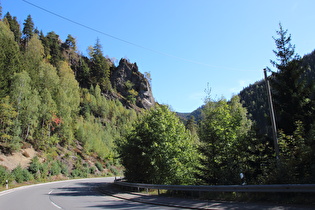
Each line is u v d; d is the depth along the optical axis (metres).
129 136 22.88
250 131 14.74
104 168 65.62
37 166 40.44
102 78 137.88
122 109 124.31
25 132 51.84
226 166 14.69
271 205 8.70
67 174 49.06
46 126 56.53
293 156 11.81
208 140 16.27
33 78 68.69
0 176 28.27
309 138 11.16
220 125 16.62
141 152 21.00
